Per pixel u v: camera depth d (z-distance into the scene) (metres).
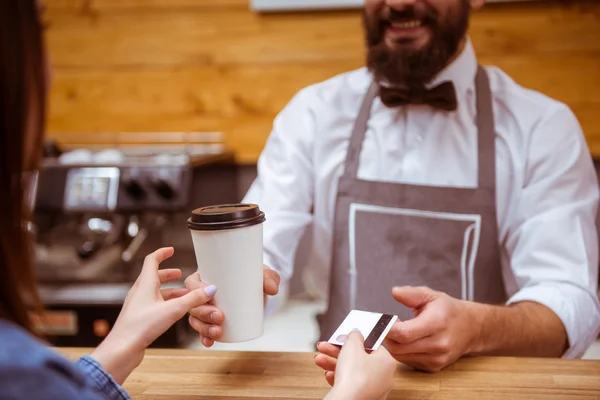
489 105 1.68
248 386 1.01
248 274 0.96
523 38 2.58
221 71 2.81
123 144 2.91
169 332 2.25
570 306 1.36
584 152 1.62
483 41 2.61
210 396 0.98
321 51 2.74
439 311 1.08
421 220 1.64
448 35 1.58
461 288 1.63
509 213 1.65
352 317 1.00
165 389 1.01
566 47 2.56
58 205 2.35
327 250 1.82
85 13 2.86
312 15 2.72
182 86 2.85
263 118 2.81
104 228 2.40
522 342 1.26
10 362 0.47
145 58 2.85
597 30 2.53
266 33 2.76
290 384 1.02
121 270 2.45
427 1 1.55
